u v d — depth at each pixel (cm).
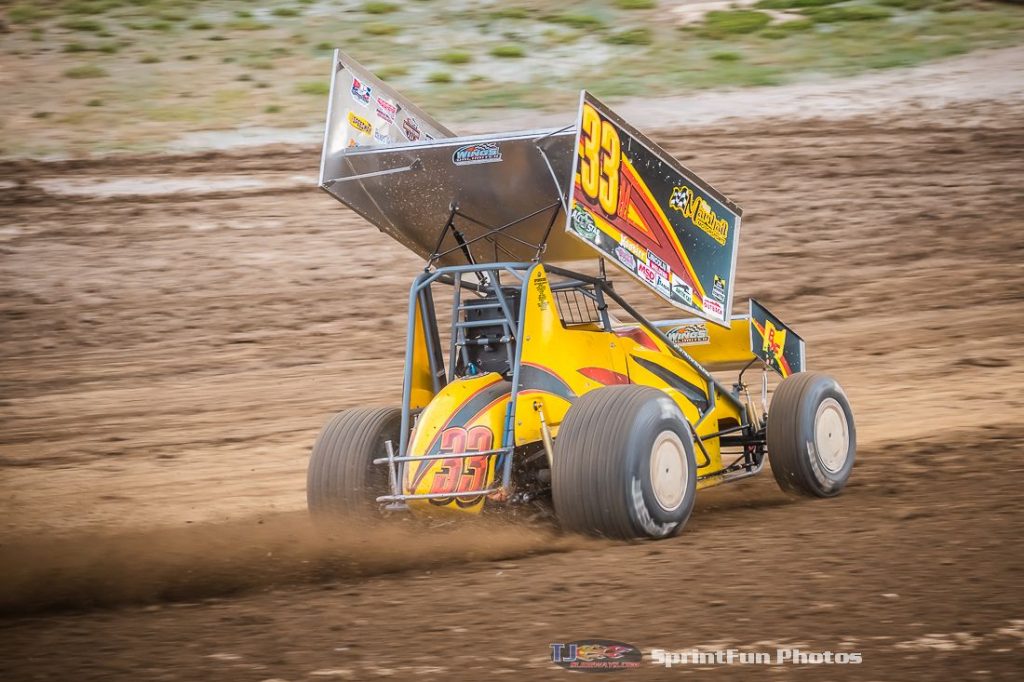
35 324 5725
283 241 6575
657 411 2198
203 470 3734
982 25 9000
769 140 7475
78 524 3059
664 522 2194
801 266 6009
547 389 2320
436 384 2427
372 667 1545
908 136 7419
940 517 2292
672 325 2853
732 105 7994
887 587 1780
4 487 3606
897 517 2320
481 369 2414
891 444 3425
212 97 8425
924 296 5538
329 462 2361
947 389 4244
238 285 6100
